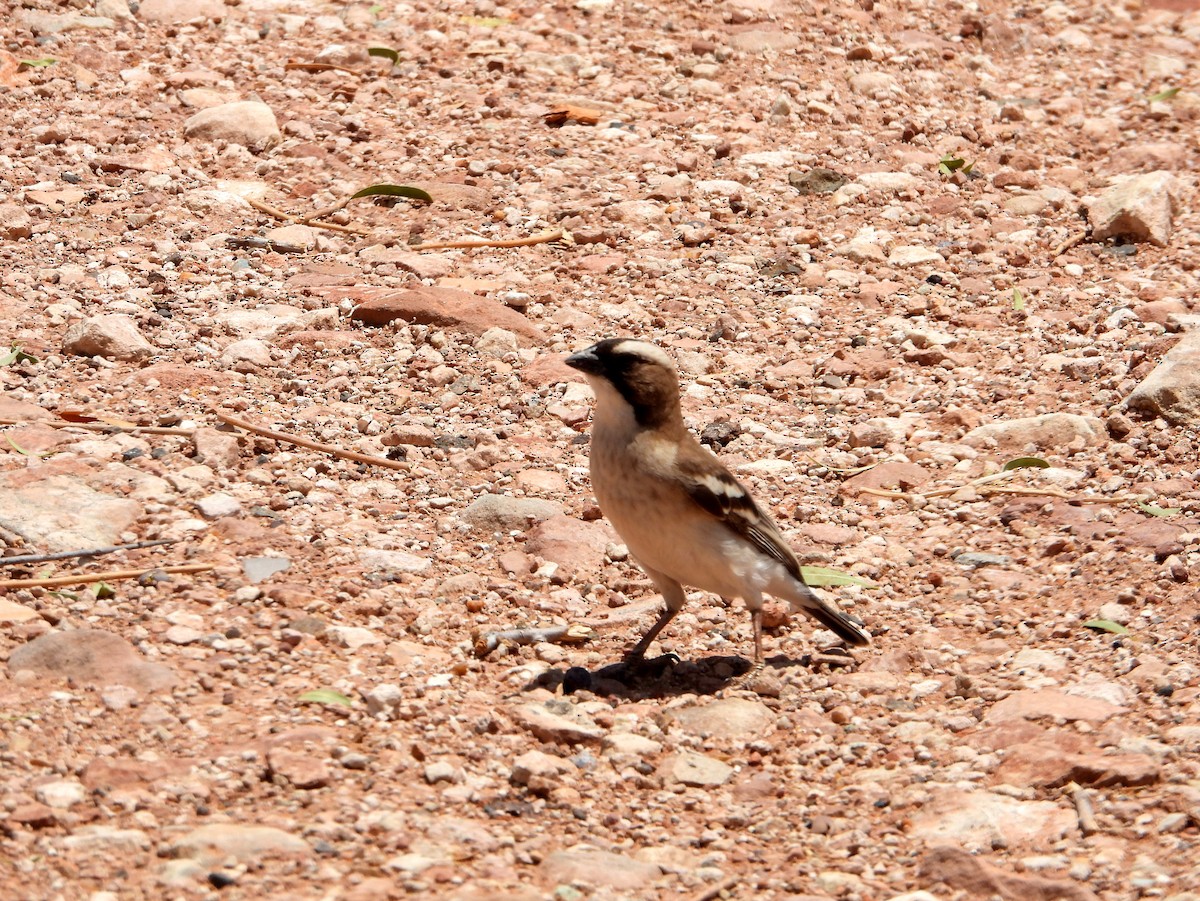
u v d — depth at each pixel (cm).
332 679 916
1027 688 968
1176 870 774
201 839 740
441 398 1348
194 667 910
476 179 1769
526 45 2112
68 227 1564
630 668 987
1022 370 1466
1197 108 2144
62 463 1134
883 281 1641
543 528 1143
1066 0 2530
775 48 2162
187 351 1361
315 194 1709
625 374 936
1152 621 1055
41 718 839
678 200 1769
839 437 1350
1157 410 1357
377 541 1102
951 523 1216
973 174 1906
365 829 774
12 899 691
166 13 2069
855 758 902
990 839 811
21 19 1983
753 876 782
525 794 835
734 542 962
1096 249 1748
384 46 2075
